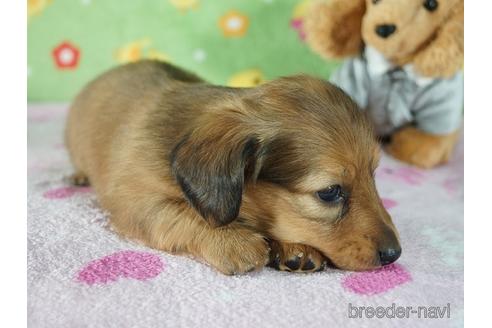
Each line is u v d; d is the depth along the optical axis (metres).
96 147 0.46
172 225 0.39
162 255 0.39
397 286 0.36
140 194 0.40
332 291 0.36
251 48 0.72
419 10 0.51
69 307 0.34
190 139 0.37
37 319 0.33
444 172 0.56
